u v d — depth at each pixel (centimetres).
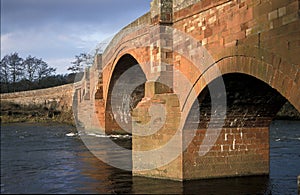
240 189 1838
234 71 1600
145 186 1852
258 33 1448
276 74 1353
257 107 1967
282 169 2294
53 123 6325
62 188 1753
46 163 2356
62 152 2875
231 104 1906
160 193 1745
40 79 12181
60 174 2047
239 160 2064
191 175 1944
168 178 1969
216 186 1878
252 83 1727
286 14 1300
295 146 3322
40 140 3681
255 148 2109
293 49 1267
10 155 2608
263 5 1418
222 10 1678
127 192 1733
